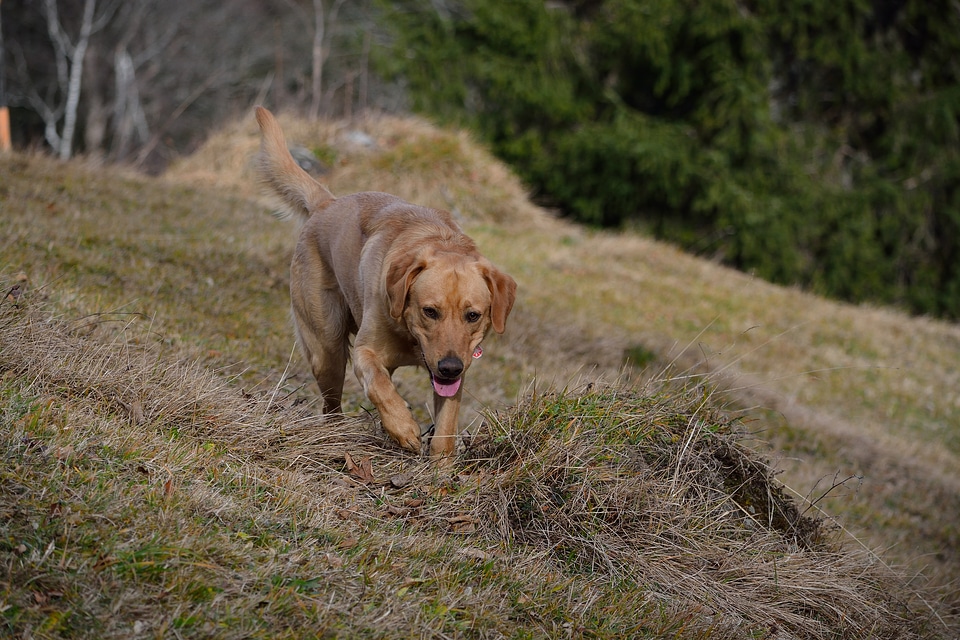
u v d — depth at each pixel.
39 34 26.88
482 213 16.12
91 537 3.06
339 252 4.88
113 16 27.23
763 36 21.67
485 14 22.09
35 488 3.18
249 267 8.64
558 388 4.91
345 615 3.15
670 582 4.11
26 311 4.43
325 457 4.28
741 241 20.91
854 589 4.61
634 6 21.58
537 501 4.24
